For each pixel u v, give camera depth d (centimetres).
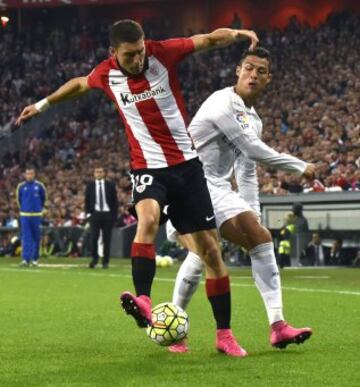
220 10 6312
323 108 4591
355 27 5244
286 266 3209
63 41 6531
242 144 1087
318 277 2597
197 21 6378
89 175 5109
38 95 6256
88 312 1566
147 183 1016
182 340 1043
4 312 1566
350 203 3127
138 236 989
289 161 1080
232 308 1614
